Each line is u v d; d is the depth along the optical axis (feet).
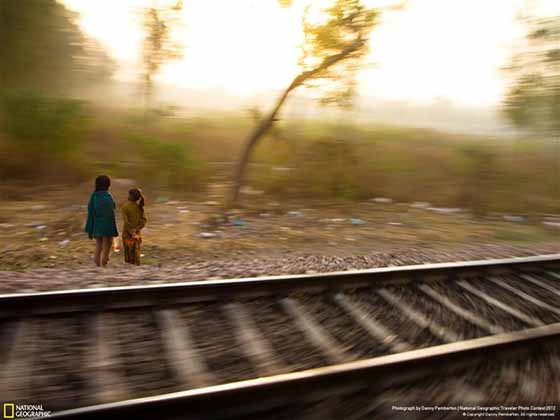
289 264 19.60
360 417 9.11
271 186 42.70
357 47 32.83
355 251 24.72
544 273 18.70
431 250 24.85
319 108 38.83
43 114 38.06
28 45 41.39
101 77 48.34
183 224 30.25
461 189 43.47
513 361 11.32
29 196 34.99
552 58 41.83
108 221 19.94
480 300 15.72
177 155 41.04
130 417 8.11
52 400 9.35
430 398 9.78
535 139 50.03
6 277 15.92
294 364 11.24
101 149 43.42
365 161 46.57
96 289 13.20
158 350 11.55
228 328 12.91
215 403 8.63
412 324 13.71
